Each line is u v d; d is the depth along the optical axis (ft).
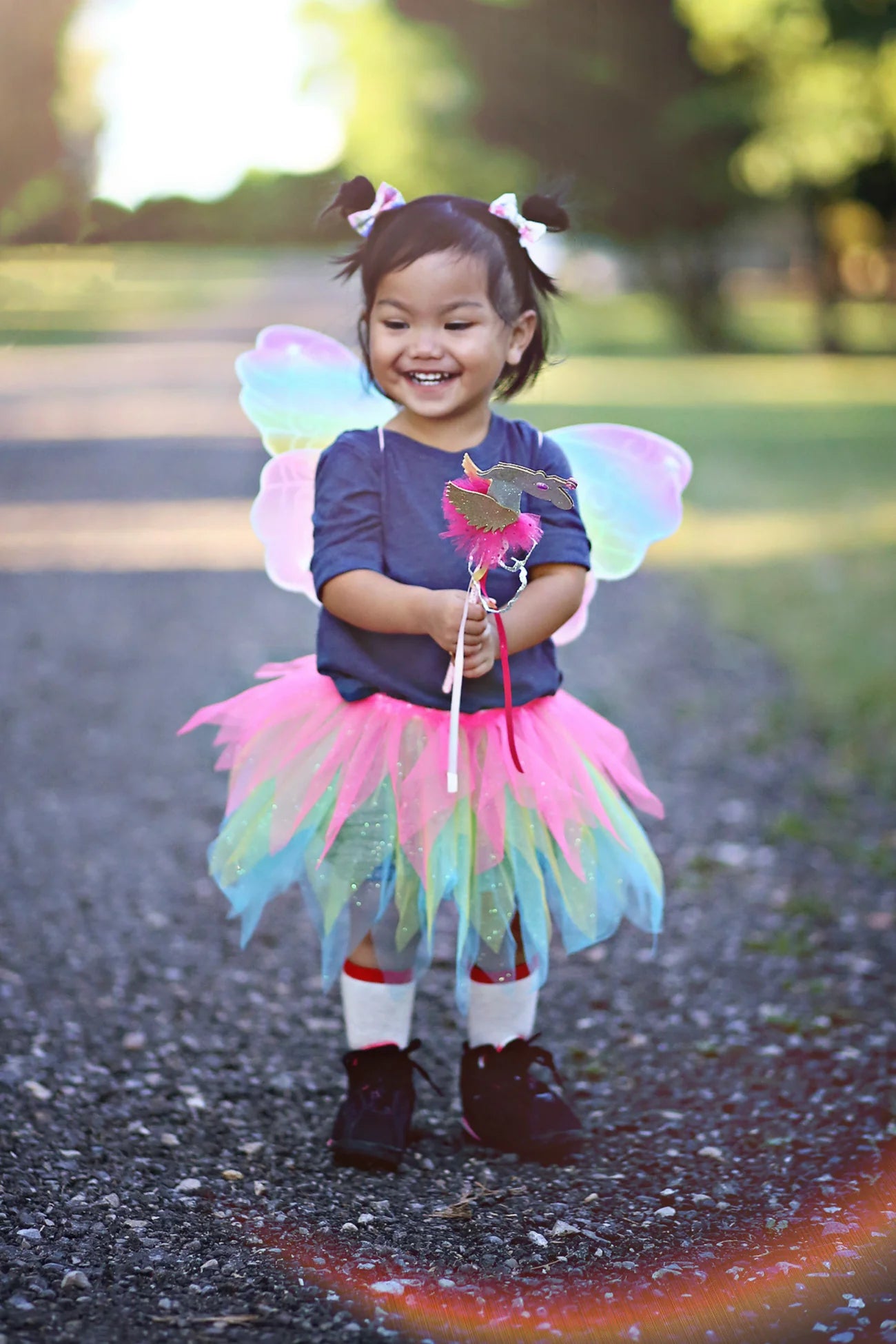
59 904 11.66
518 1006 7.88
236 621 22.49
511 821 7.34
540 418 50.21
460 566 7.37
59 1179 7.12
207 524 31.71
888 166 83.41
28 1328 5.69
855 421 52.34
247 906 7.75
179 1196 7.06
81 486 36.91
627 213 90.33
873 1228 6.68
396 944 7.52
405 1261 6.41
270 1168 7.50
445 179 111.04
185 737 16.60
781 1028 9.44
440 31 93.76
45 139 42.37
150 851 13.05
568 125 88.33
